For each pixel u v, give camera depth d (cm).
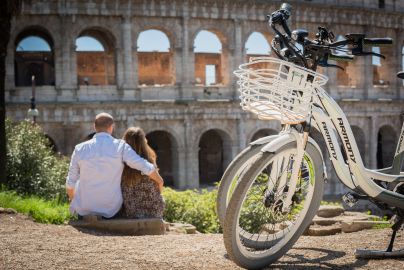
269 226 1584
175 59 6500
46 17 5994
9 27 3244
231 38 6712
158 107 6312
